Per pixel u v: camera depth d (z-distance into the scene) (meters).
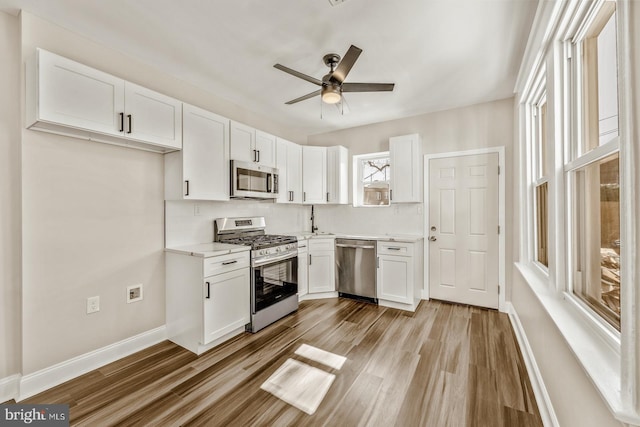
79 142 2.07
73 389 1.87
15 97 1.82
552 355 1.50
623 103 0.80
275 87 2.96
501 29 2.00
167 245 2.65
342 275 3.78
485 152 3.33
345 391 1.84
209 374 2.04
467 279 3.44
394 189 3.72
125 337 2.34
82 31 2.03
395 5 1.77
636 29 0.76
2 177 1.77
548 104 1.78
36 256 1.86
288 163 3.82
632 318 0.77
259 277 2.84
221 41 2.16
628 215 0.79
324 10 1.82
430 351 2.34
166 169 2.62
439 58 2.39
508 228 3.21
